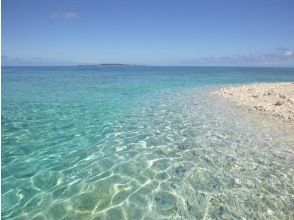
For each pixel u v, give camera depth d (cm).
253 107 1431
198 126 1034
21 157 717
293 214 456
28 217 450
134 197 517
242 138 876
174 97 1886
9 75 5572
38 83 3206
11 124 1062
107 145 817
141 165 668
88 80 3912
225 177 596
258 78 4891
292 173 614
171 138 884
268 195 518
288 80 4278
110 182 578
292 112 1227
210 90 2394
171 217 453
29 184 565
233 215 454
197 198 511
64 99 1766
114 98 1827
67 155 734
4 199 503
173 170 637
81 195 523
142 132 955
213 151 760
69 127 1023
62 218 449
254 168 643
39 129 993
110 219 447
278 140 852
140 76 5434
